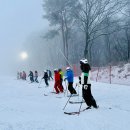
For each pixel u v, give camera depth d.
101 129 6.91
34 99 14.23
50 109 10.51
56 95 16.09
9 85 28.22
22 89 21.92
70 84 15.05
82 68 10.00
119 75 25.52
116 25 44.94
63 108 10.62
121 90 17.23
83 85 9.90
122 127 7.07
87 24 44.72
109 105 10.73
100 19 44.28
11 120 8.12
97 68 30.73
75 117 8.55
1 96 16.27
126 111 9.33
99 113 9.01
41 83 30.42
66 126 7.32
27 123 7.70
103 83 24.25
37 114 9.25
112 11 43.88
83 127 7.18
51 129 7.01
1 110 10.19
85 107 10.62
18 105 11.70
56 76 17.39
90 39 45.53
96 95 14.89
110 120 7.93
